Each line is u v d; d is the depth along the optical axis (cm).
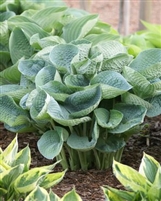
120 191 245
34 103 341
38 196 241
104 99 363
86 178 363
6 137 440
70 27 432
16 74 398
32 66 373
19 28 418
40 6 517
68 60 360
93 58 356
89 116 359
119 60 359
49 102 334
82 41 381
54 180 271
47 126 369
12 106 364
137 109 352
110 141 360
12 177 264
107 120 350
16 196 269
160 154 404
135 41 484
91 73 352
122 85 340
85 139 352
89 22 426
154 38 485
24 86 380
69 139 350
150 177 258
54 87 348
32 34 426
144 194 244
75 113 341
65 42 412
